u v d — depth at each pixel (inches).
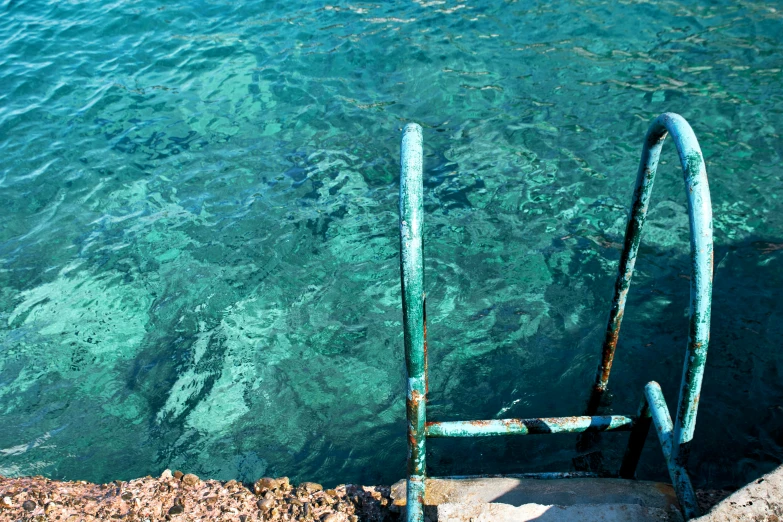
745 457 124.6
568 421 87.5
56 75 318.7
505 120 245.4
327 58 307.9
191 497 105.9
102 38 352.5
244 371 156.6
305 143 248.1
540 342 156.6
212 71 309.4
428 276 178.1
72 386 157.2
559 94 257.3
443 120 251.1
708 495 97.0
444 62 291.3
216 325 170.9
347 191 219.1
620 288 95.2
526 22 315.9
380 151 239.3
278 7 370.0
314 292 179.0
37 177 243.4
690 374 70.7
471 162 223.3
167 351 164.6
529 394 143.9
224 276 187.2
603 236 187.2
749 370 141.9
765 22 288.4
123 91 299.4
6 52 343.6
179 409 148.2
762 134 218.2
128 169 243.1
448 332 161.0
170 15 370.3
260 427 142.0
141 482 110.0
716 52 271.4
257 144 250.8
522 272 177.5
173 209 218.8
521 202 202.5
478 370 150.4
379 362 156.3
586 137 229.9
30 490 108.7
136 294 184.1
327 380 152.3
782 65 256.8
